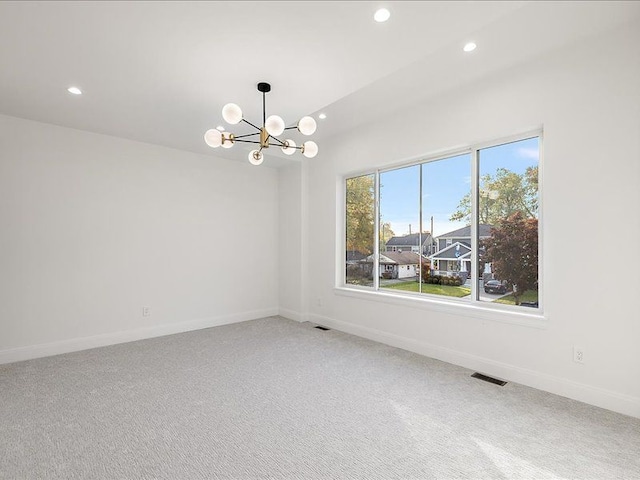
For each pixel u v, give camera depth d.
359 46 2.22
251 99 3.04
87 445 1.96
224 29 2.05
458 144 3.27
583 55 2.48
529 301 2.92
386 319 3.98
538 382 2.72
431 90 3.29
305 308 5.20
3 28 2.02
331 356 3.53
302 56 2.35
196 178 4.77
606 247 2.39
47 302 3.61
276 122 2.46
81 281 3.82
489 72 2.95
